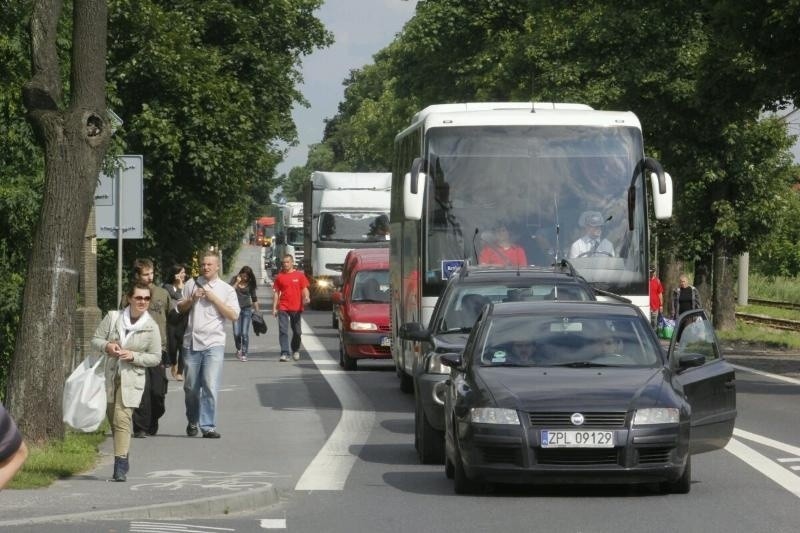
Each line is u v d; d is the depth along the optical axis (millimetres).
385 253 81312
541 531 26969
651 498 31453
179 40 98875
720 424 35469
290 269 85562
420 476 35812
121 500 29812
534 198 53156
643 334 34406
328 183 150625
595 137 53625
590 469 30406
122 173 57250
